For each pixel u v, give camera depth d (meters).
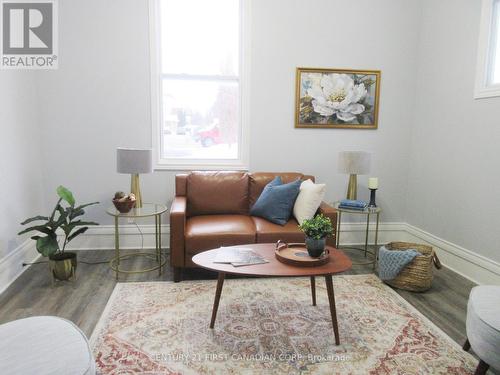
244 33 3.72
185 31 3.77
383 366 1.97
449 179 3.45
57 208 2.98
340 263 2.23
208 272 3.23
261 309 2.56
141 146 3.75
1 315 2.44
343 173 3.71
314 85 3.85
